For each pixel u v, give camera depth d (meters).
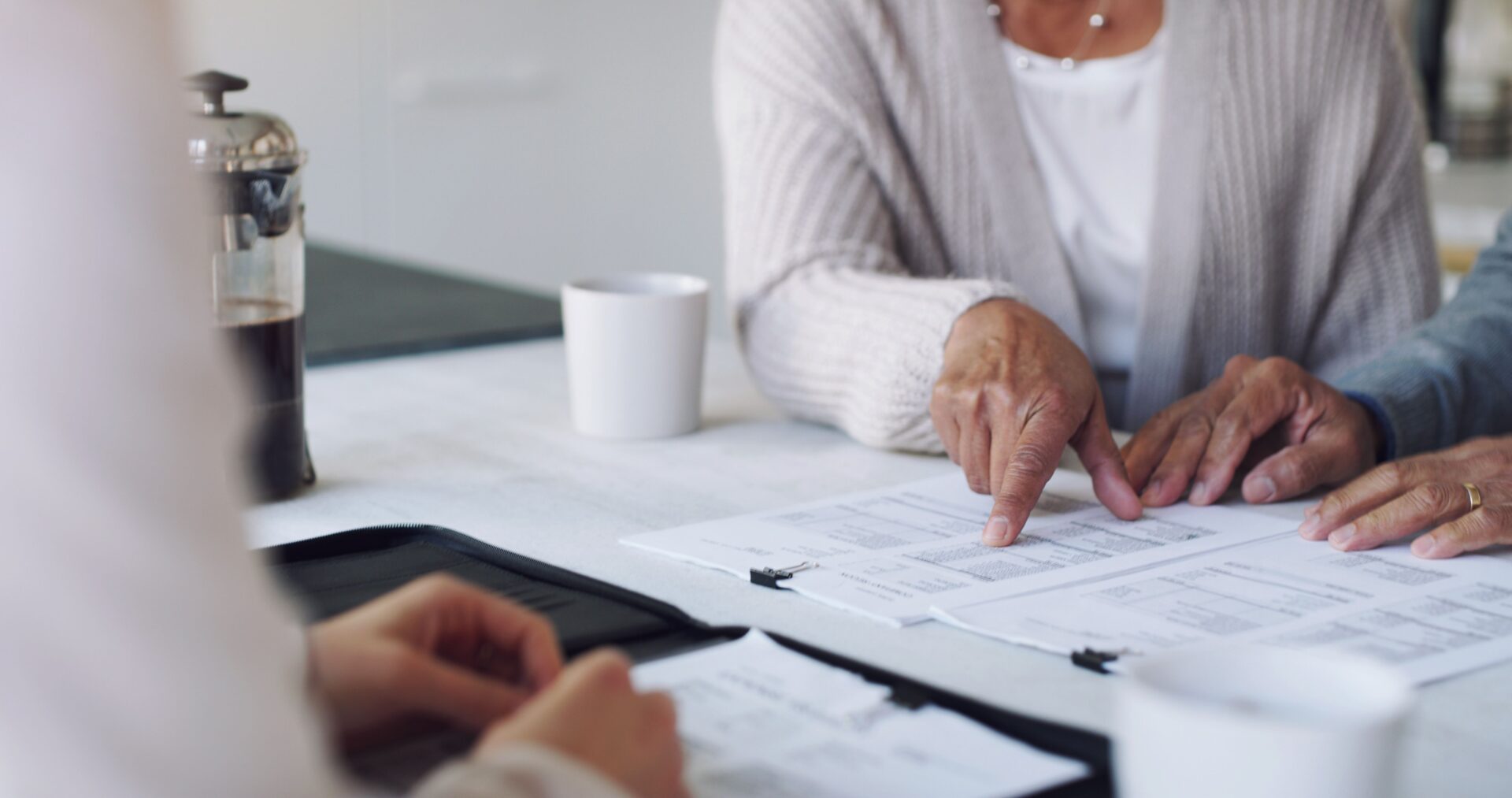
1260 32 1.31
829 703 0.54
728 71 1.31
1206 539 0.81
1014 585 0.71
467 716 0.47
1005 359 0.89
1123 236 1.35
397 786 0.47
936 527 0.83
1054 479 0.95
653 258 3.39
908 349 0.97
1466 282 1.14
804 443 1.06
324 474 0.94
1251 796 0.36
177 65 0.33
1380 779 0.36
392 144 2.96
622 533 0.82
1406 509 0.79
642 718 0.43
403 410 1.13
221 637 0.30
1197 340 1.35
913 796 0.46
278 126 0.85
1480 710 0.57
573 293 1.04
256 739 0.30
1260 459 0.97
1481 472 0.83
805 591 0.70
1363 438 0.94
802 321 1.10
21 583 0.29
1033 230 1.32
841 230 1.18
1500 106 3.28
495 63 3.05
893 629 0.66
